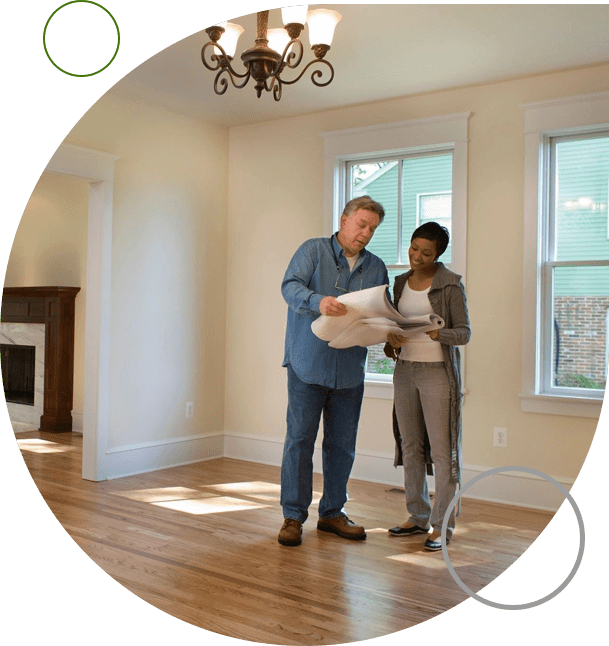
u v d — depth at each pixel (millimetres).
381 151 4551
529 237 4031
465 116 4234
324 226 4781
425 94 4414
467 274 4246
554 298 4055
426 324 2725
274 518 3572
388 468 4484
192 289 5059
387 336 3123
